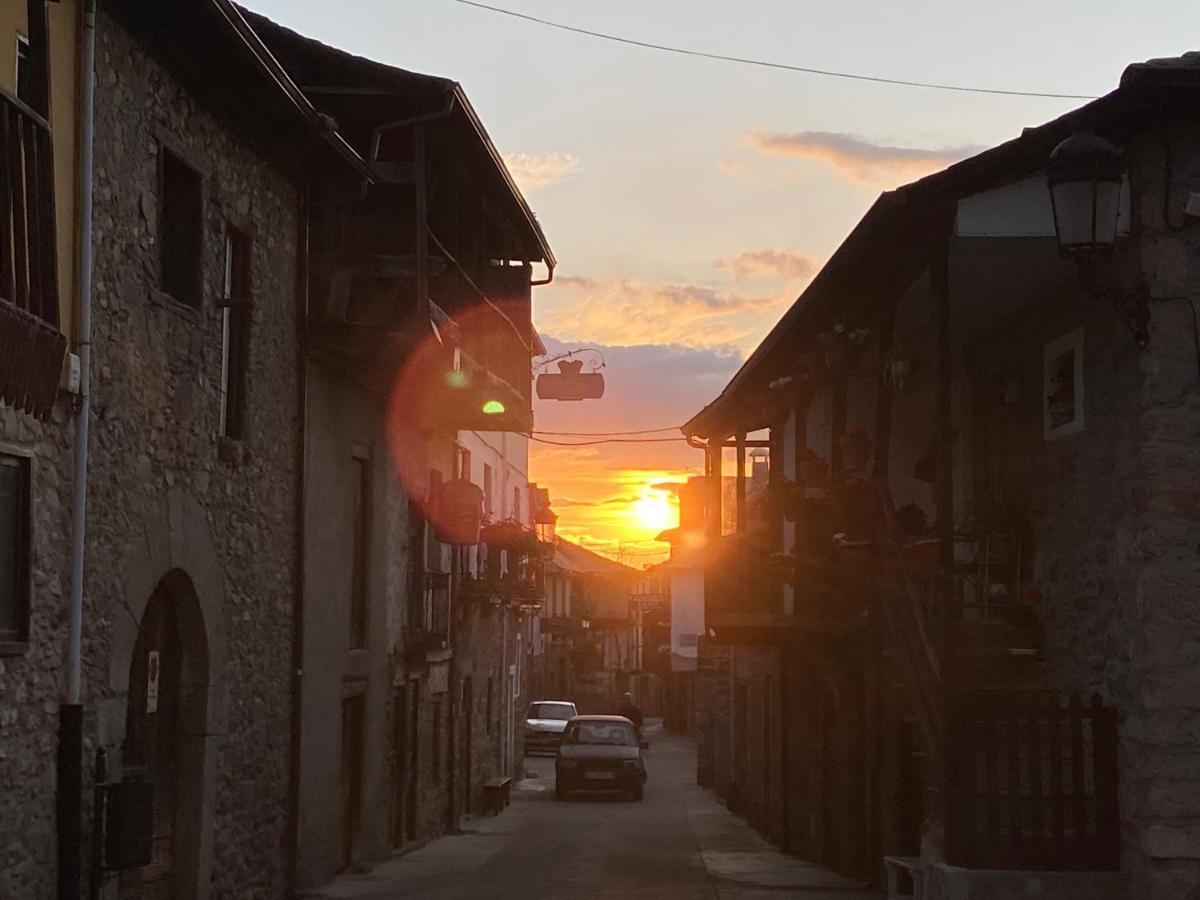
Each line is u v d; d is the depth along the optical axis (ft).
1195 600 31.42
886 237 36.17
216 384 38.45
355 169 45.62
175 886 37.11
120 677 31.96
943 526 33.19
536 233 65.26
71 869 28.76
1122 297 31.81
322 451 48.67
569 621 195.52
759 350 57.77
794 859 62.69
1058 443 37.37
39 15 26.84
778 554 56.24
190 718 37.73
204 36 34.55
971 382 45.73
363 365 50.44
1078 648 35.47
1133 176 32.19
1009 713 32.30
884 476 39.58
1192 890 30.60
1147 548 31.58
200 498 37.14
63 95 28.99
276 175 43.47
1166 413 31.68
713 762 115.24
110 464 31.37
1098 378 34.60
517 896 47.44
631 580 255.09
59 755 28.73
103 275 30.91
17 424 26.73
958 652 37.73
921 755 44.55
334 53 48.62
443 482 68.95
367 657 55.31
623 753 103.14
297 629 45.52
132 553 32.58
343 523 51.52
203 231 37.06
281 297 44.09
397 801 63.10
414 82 48.93
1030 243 33.68
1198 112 31.81
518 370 66.59
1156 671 31.27
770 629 59.31
